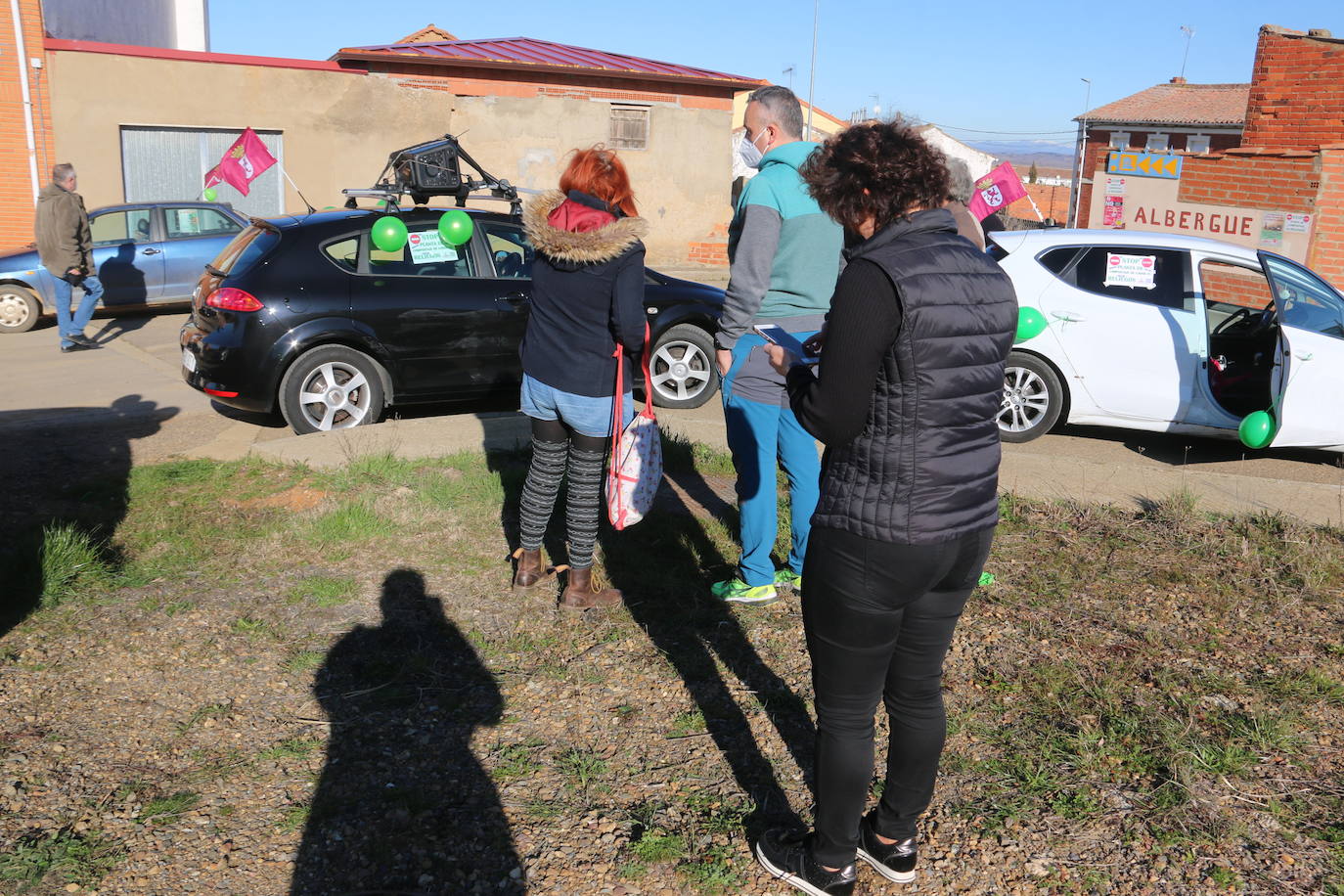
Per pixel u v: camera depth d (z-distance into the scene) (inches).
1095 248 286.7
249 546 187.0
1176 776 118.4
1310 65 478.9
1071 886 102.7
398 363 275.9
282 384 266.8
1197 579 178.1
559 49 799.1
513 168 725.9
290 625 157.1
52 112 590.6
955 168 191.5
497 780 119.3
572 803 115.3
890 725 99.3
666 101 761.0
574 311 153.5
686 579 177.6
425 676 143.2
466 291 282.0
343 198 681.0
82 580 168.7
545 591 171.8
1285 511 211.6
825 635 91.9
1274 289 261.4
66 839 105.7
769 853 103.3
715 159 787.4
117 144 609.9
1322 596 172.1
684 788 118.5
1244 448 294.2
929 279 83.7
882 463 86.1
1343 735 129.4
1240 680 142.9
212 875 102.0
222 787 116.3
